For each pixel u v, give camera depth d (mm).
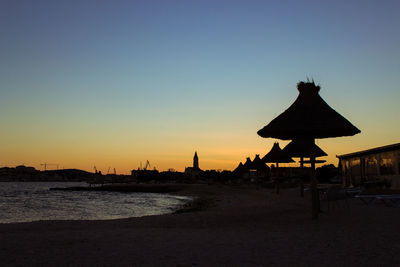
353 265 4984
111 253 6020
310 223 9773
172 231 8812
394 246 6160
